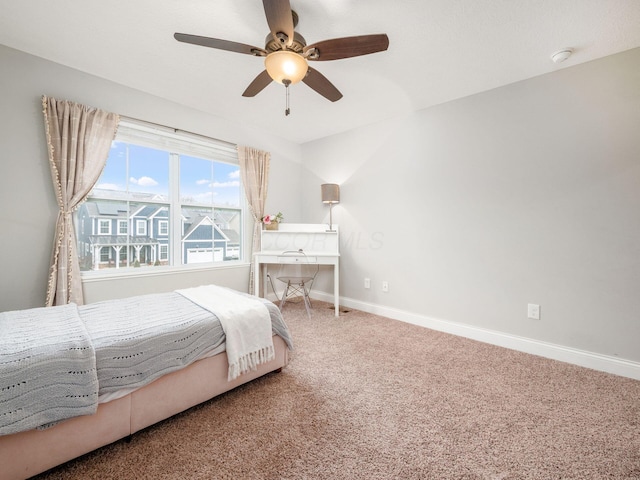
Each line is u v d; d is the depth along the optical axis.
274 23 1.37
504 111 2.49
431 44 1.96
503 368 2.09
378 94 2.70
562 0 1.56
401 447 1.31
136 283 2.75
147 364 1.34
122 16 1.74
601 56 2.05
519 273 2.43
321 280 4.09
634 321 1.97
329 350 2.39
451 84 2.50
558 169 2.24
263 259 3.43
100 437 1.23
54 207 2.28
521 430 1.43
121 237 2.74
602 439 1.37
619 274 2.02
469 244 2.71
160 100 2.84
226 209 3.59
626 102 1.98
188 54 2.13
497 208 2.54
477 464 1.22
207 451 1.28
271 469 1.18
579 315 2.17
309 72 1.83
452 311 2.83
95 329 1.41
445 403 1.66
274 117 3.33
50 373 1.10
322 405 1.63
